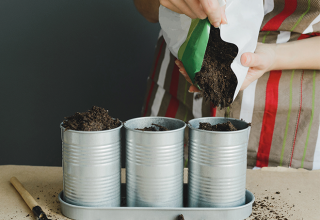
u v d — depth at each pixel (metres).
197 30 0.61
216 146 0.57
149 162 0.57
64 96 1.54
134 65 1.55
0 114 1.53
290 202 0.66
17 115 1.54
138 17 1.50
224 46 0.67
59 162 1.60
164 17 0.69
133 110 1.59
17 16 1.46
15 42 1.48
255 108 1.03
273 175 0.81
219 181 0.59
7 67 1.49
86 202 0.59
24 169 0.83
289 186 0.74
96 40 1.51
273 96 1.01
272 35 0.98
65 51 1.50
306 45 0.90
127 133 0.59
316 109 1.00
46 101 1.54
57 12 1.47
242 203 0.62
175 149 0.59
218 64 0.68
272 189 0.73
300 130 1.02
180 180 0.61
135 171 0.59
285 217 0.60
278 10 0.94
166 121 0.66
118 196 0.62
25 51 1.49
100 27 1.50
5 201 0.65
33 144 1.57
